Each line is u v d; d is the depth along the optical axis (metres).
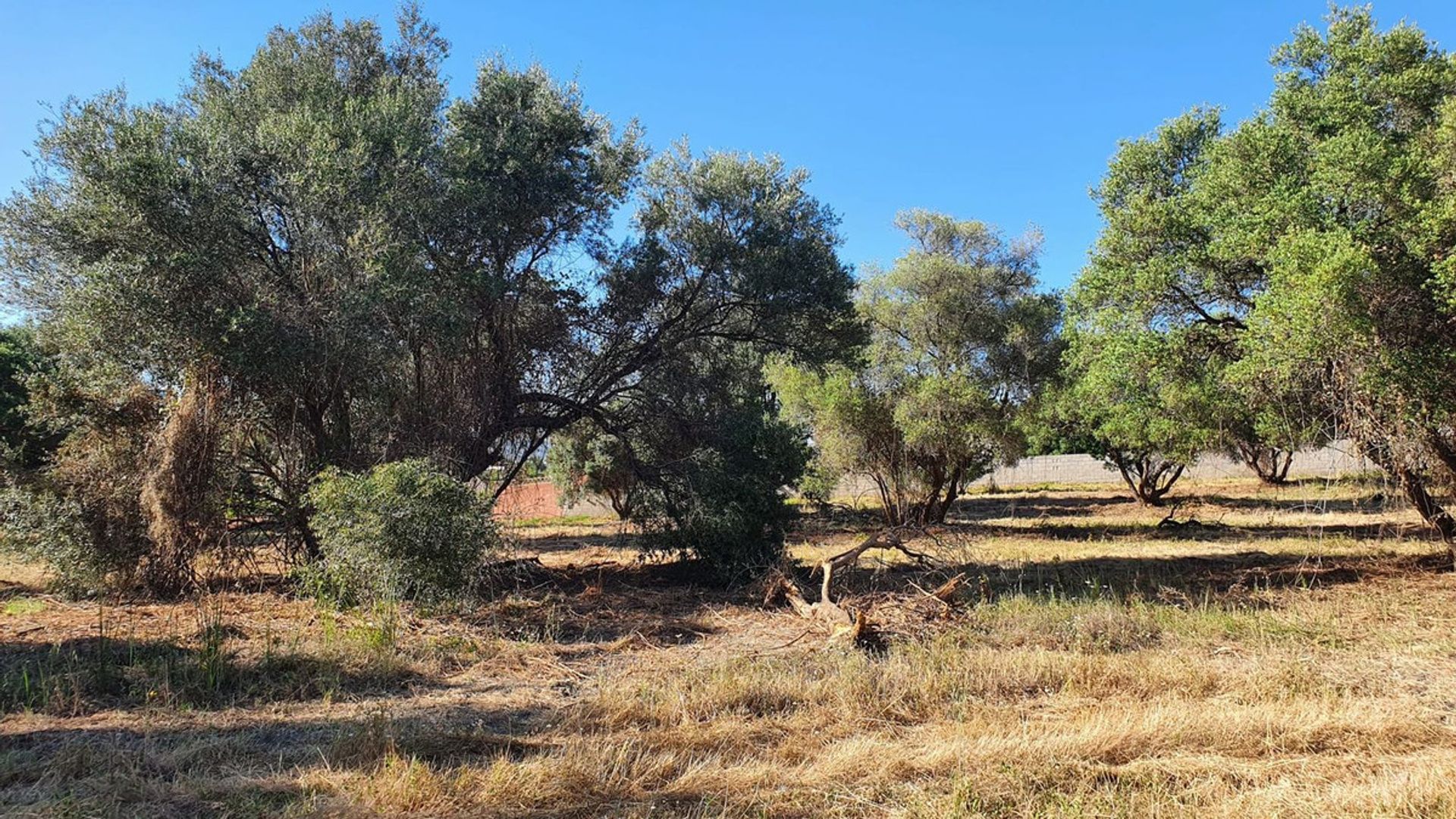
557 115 12.59
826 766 4.98
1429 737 5.39
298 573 10.22
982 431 21.89
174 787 4.57
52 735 5.45
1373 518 23.12
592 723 5.91
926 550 15.78
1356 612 9.67
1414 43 10.93
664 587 12.84
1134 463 32.22
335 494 9.09
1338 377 9.91
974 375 22.78
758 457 13.17
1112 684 6.68
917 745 5.38
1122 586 12.16
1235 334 12.27
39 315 11.01
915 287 22.72
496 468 14.06
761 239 13.60
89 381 10.52
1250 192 11.16
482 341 12.61
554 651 8.33
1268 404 11.83
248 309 9.81
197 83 12.55
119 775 4.65
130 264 9.52
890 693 6.44
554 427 13.80
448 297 11.28
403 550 8.90
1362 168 9.61
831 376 21.97
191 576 10.54
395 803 4.41
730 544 12.59
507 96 12.55
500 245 12.41
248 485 11.02
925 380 22.14
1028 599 10.31
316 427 11.27
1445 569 12.66
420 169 11.10
